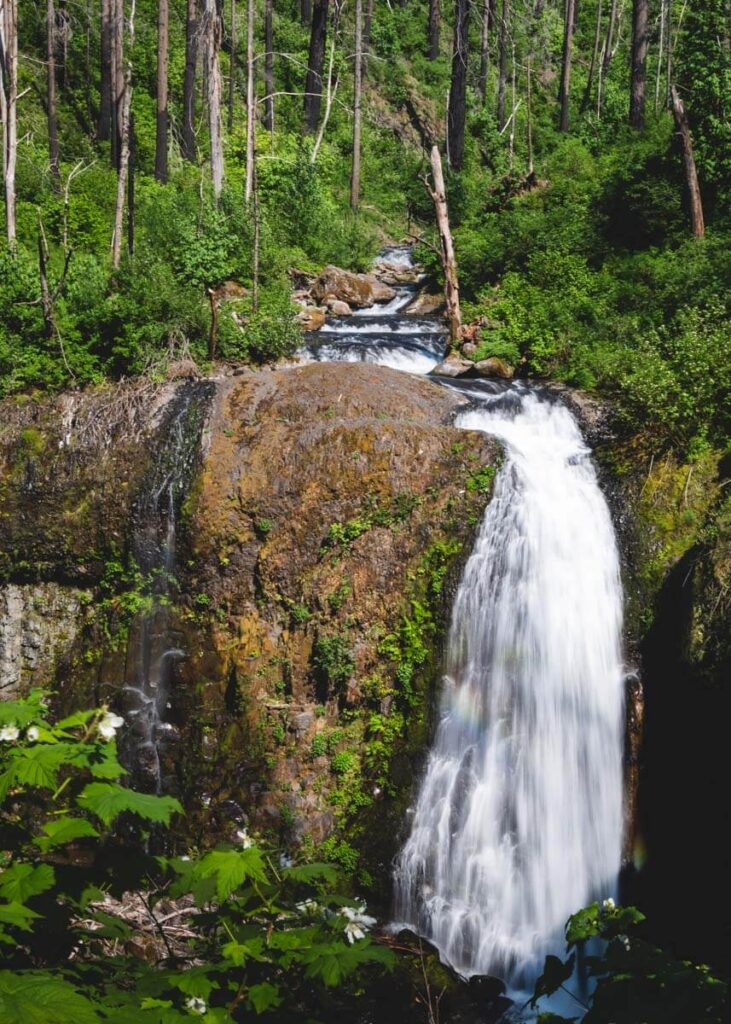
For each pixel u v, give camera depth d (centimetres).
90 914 327
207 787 1117
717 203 1908
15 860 316
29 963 298
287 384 1280
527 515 1148
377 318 1817
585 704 1105
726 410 1244
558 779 1088
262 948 319
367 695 1129
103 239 2067
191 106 2784
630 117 2944
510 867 1059
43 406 1316
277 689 1142
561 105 3412
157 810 287
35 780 286
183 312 1526
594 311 1619
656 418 1253
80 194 2225
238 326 1609
